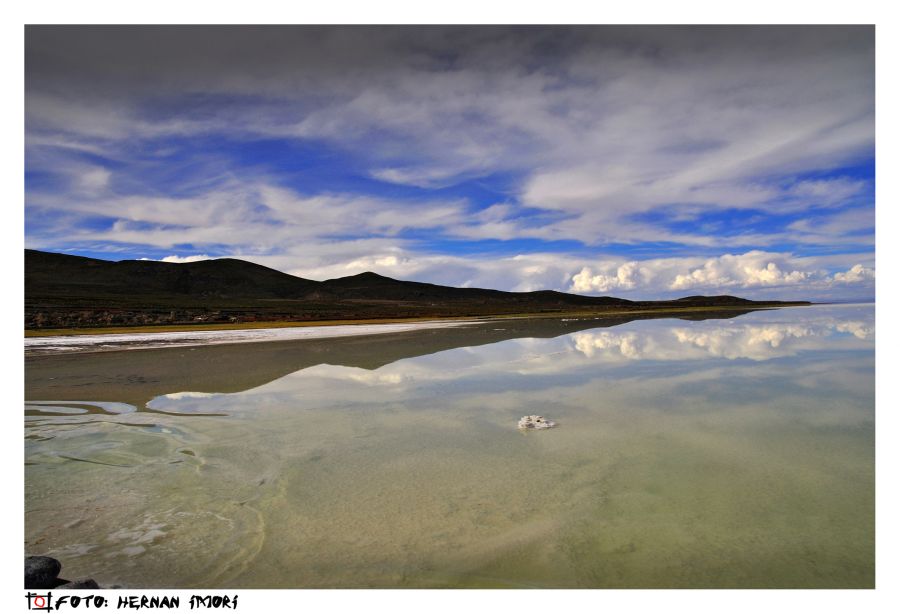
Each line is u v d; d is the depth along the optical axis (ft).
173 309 223.10
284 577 13.73
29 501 18.51
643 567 13.92
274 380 42.86
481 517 16.90
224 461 22.61
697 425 27.02
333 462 22.31
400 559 14.44
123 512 17.60
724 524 16.12
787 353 54.90
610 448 23.56
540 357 56.75
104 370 48.70
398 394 36.76
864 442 23.75
